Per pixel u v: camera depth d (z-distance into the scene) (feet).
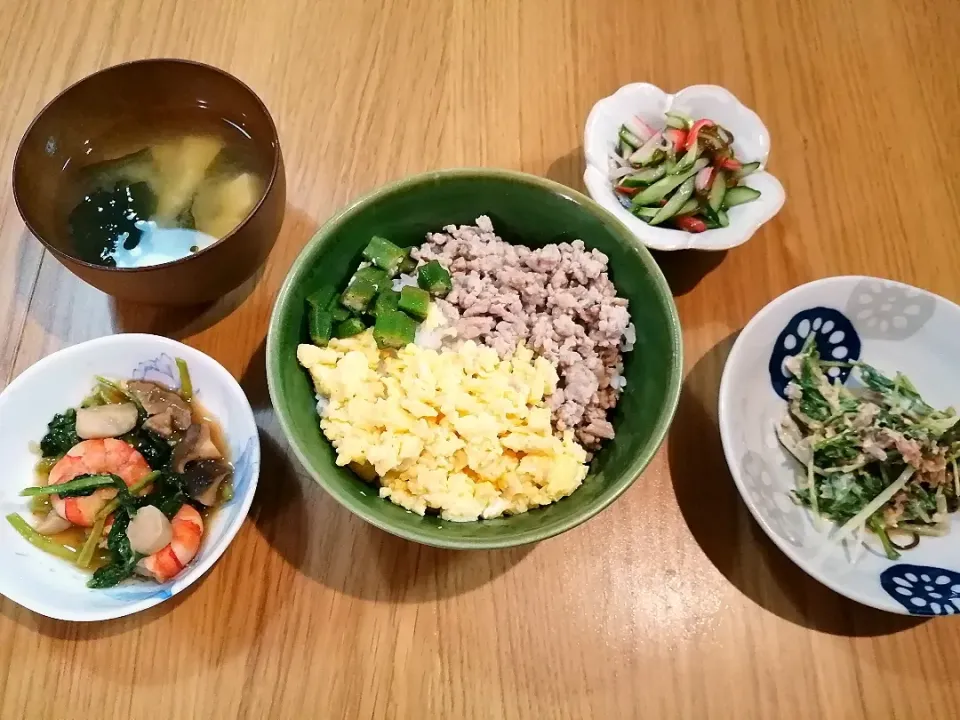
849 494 1.12
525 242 1.21
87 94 1.15
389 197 1.08
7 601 1.03
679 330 1.02
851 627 1.07
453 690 1.02
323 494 1.11
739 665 1.04
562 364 1.10
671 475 1.15
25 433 1.07
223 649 1.03
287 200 1.30
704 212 1.26
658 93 1.32
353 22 1.44
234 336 1.21
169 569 0.98
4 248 1.25
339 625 1.05
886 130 1.40
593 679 1.03
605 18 1.47
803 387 1.20
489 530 0.98
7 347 1.20
